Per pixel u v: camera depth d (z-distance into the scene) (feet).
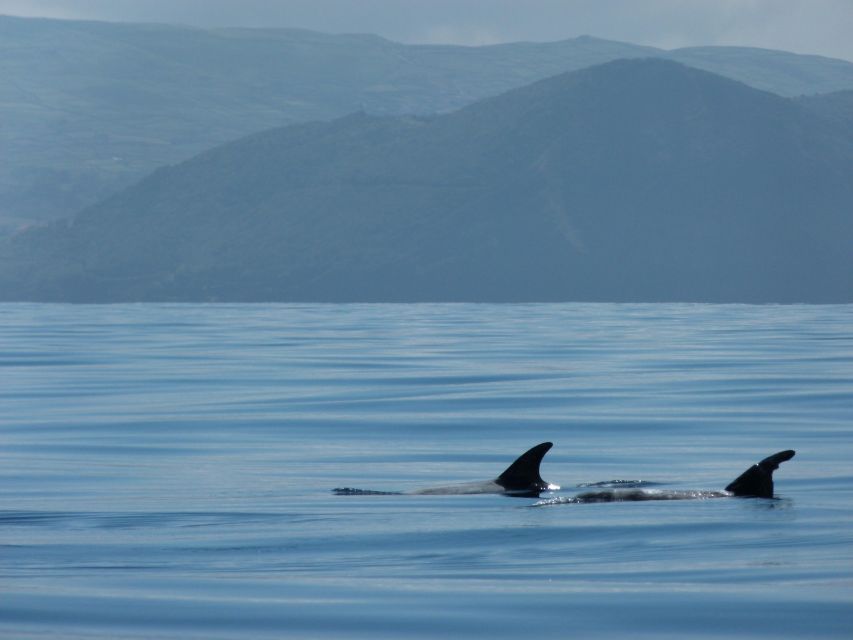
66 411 368.89
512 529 182.50
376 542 176.45
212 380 465.47
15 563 165.17
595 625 129.39
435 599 140.56
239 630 129.08
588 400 384.68
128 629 129.80
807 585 144.25
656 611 133.90
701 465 259.60
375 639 125.59
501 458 276.41
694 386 422.41
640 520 187.32
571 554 165.58
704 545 169.17
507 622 130.82
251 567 161.17
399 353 607.37
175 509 209.36
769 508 197.47
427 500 212.84
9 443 302.04
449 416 349.20
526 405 373.20
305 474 253.85
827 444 286.25
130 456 280.92
